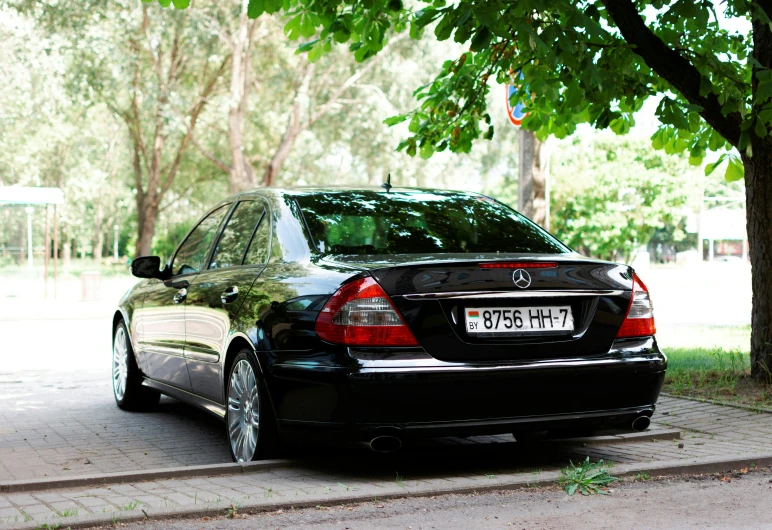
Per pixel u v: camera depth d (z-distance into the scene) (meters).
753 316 8.48
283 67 38.69
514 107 9.59
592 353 4.98
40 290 32.34
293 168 45.22
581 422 4.95
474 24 6.73
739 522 4.11
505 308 4.83
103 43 32.69
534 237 5.79
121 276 47.06
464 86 9.11
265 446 5.16
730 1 6.82
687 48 8.16
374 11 7.67
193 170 50.91
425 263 4.74
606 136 31.56
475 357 4.73
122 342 8.22
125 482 4.82
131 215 81.50
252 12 7.03
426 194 6.14
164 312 7.03
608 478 4.86
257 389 5.15
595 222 31.83
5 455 6.14
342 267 4.88
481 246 5.50
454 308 4.75
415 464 5.39
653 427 6.48
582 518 4.18
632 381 5.02
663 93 8.85
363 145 40.66
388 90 39.56
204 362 6.11
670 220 32.34
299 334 4.82
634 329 5.13
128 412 8.06
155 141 46.75
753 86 7.66
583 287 4.98
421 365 4.61
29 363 12.07
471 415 4.70
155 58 35.91
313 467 5.23
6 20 30.72
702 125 9.09
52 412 8.06
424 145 9.66
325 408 4.66
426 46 37.66
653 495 4.62
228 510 4.21
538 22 6.72
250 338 5.21
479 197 6.33
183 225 69.31
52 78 32.75
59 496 4.49
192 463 5.90
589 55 6.52
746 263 67.94
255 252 5.82
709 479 4.98
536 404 4.81
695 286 36.91
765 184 8.30
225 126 43.91
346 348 4.64
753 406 7.42
